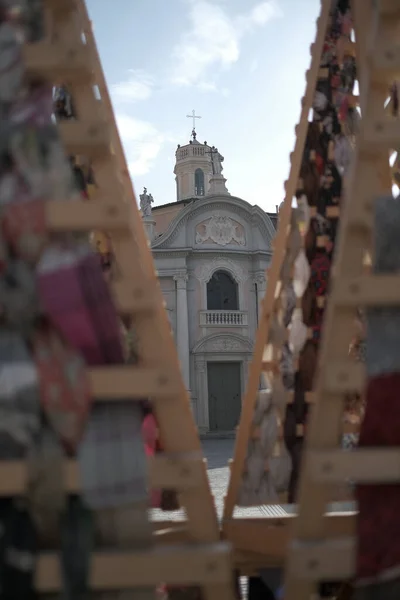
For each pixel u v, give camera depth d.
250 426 2.64
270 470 2.62
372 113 1.74
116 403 1.65
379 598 1.60
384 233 1.67
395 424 1.63
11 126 1.65
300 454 2.60
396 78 1.75
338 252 1.75
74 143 1.69
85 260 1.64
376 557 1.60
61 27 1.77
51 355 1.61
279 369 2.70
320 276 2.66
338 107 2.72
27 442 1.58
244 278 24.80
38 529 1.59
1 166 1.66
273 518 2.57
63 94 2.57
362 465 1.61
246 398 2.68
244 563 2.49
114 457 1.61
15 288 1.61
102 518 1.60
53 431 1.60
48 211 1.60
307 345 2.64
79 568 1.57
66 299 1.60
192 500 1.74
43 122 1.67
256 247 24.98
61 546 1.58
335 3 2.70
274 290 2.75
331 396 1.71
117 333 1.67
